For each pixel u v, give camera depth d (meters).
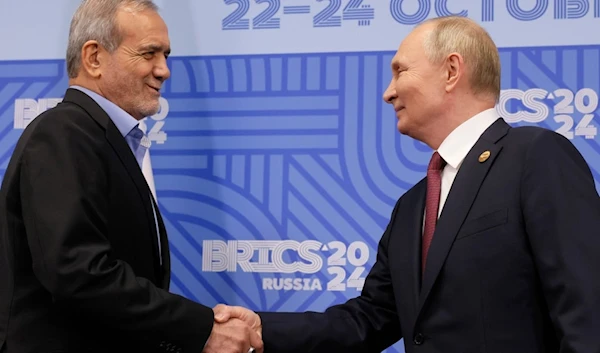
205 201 4.21
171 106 4.27
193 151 4.24
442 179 3.16
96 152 3.01
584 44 4.07
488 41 3.19
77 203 2.88
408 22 4.19
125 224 3.05
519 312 2.81
